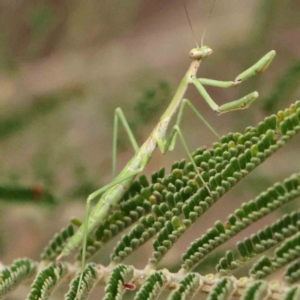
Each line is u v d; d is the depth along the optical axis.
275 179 0.40
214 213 0.43
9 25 0.48
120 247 0.32
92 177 0.41
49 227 0.44
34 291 0.31
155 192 0.32
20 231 0.44
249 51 0.41
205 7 0.53
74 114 0.44
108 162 0.44
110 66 0.50
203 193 0.31
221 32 0.47
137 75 0.48
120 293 0.30
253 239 0.31
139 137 0.39
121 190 0.33
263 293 0.30
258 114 0.39
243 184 0.40
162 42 0.53
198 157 0.32
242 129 0.39
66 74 0.48
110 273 0.31
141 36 0.54
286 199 0.31
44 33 0.47
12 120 0.43
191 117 0.45
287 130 0.31
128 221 0.32
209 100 0.34
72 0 0.52
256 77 0.40
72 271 0.32
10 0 0.48
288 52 0.41
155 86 0.40
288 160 0.41
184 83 0.34
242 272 0.33
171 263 0.36
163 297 0.37
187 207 0.31
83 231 0.32
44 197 0.36
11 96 0.45
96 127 0.44
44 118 0.44
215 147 0.32
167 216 0.31
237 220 0.31
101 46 0.53
